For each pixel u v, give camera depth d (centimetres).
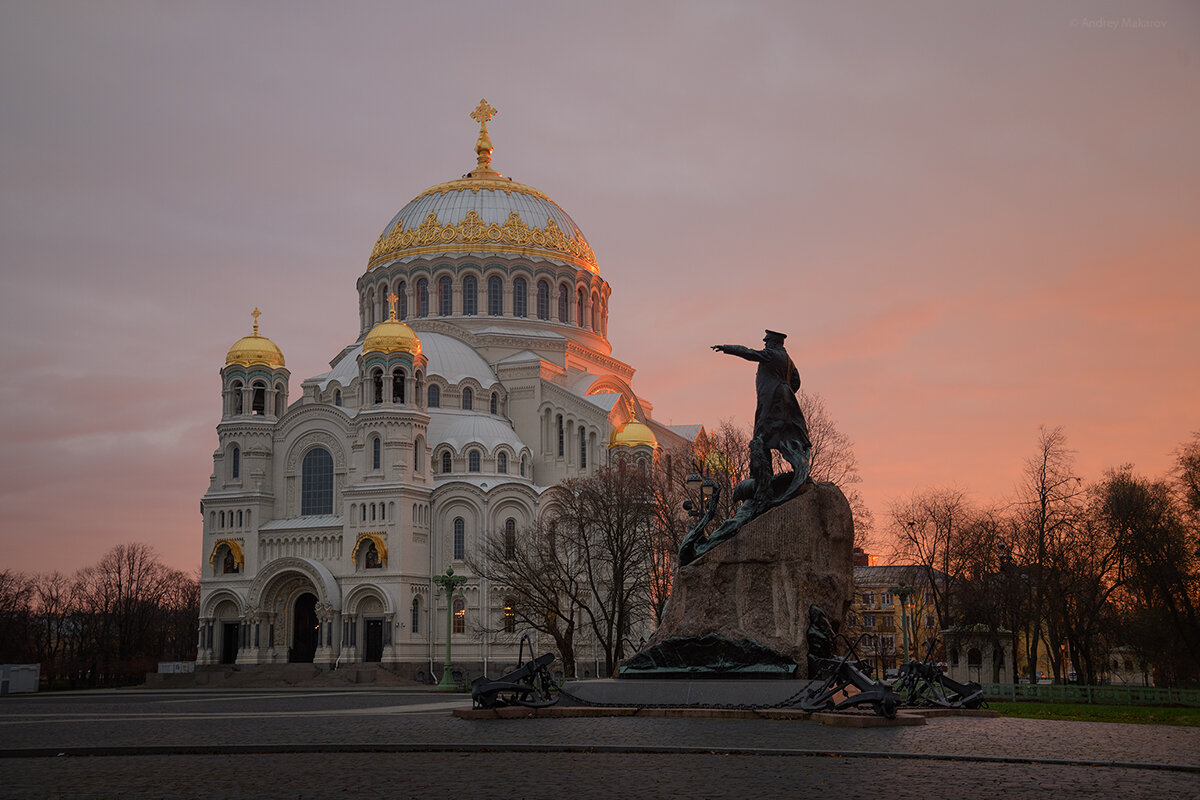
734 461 10206
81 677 14088
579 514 11169
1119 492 8938
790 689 4100
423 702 6838
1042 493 8869
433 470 13512
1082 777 2491
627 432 13900
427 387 14138
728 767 2662
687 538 4725
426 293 15462
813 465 9456
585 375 15400
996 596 9281
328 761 2945
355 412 14050
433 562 12900
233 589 13125
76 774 2753
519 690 4344
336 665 12444
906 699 4622
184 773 2734
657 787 2352
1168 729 3828
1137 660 10281
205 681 12169
